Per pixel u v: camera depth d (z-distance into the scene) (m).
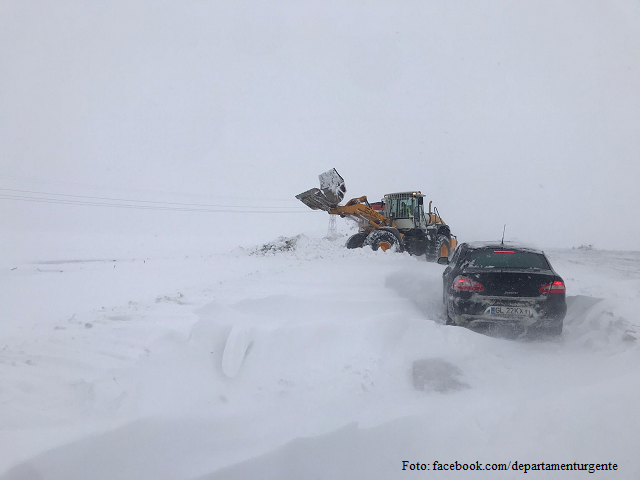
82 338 4.93
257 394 3.88
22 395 3.55
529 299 5.62
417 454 3.06
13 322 7.03
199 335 4.77
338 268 10.98
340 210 16.44
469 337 5.23
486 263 6.22
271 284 8.79
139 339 4.90
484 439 3.17
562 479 2.77
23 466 2.64
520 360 4.82
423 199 17.83
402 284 9.02
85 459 2.80
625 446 3.00
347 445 3.11
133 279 12.27
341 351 4.71
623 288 8.35
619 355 4.56
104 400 3.50
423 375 4.31
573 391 3.72
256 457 2.94
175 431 3.15
